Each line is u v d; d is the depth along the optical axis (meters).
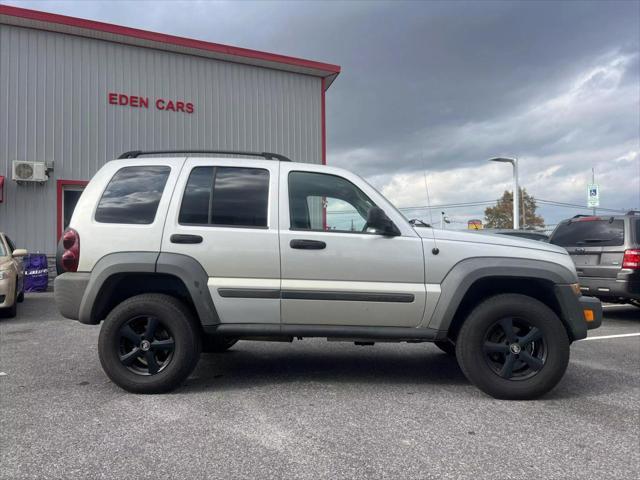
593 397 4.41
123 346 4.41
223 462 3.04
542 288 4.56
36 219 13.88
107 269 4.27
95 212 4.45
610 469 3.00
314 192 4.57
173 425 3.62
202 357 5.78
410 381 4.84
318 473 2.90
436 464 3.04
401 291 4.33
